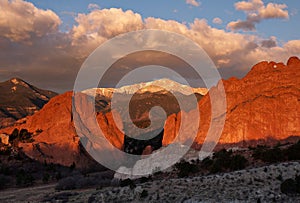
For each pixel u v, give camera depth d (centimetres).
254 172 6388
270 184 5859
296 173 6025
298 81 11206
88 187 10200
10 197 9631
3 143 17400
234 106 11562
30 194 9856
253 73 12788
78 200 7606
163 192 6500
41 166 14925
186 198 6000
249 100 11319
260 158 7350
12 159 15075
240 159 7231
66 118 17812
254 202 5394
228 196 5738
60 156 15900
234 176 6431
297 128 9875
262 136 10000
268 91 11256
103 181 10662
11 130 19588
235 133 10200
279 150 7256
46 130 17538
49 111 18862
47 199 8431
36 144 16262
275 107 10419
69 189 10219
